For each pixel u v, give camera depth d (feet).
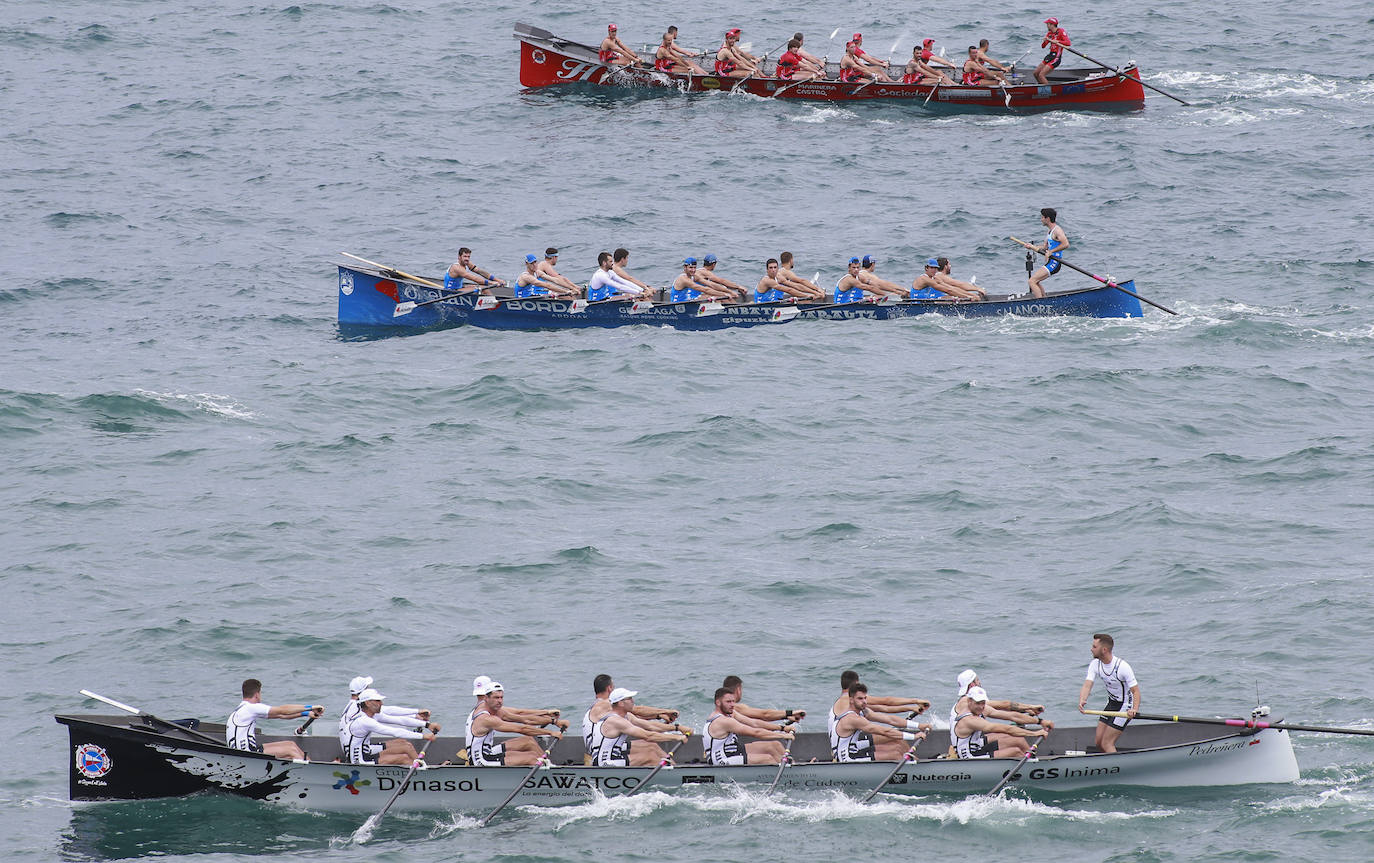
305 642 305.53
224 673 294.66
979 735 261.65
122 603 320.09
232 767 257.75
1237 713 274.77
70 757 257.96
